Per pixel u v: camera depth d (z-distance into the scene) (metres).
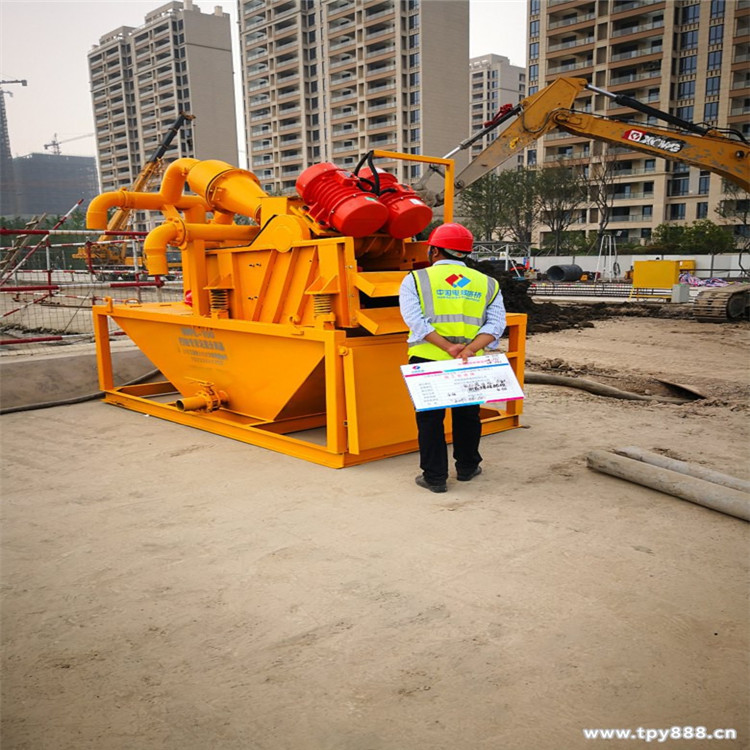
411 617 3.02
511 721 2.34
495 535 3.90
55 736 2.30
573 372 9.86
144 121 118.62
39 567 3.58
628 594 3.21
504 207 58.09
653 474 4.58
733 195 60.19
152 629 2.96
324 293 5.08
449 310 4.47
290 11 88.56
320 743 2.25
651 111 14.27
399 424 5.42
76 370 8.27
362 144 83.69
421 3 75.44
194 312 6.61
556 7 72.56
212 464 5.39
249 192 6.46
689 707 2.40
